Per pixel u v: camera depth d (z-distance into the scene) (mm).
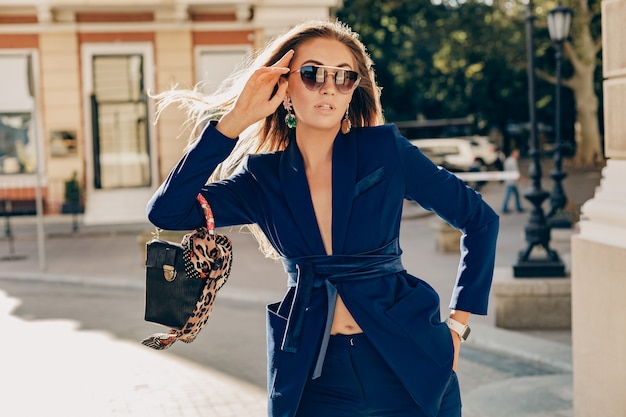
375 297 2535
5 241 18312
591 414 4668
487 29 35562
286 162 2621
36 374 6965
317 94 2570
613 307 4418
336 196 2557
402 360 2523
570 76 43438
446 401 2607
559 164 17109
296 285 2590
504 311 8312
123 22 21891
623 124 4500
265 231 2676
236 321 9352
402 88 46938
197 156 2490
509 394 5996
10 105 21703
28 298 11125
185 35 22062
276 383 2541
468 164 29531
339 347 2537
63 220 21484
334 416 2541
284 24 22172
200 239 2580
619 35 4520
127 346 8016
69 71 21797
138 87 22062
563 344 7598
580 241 4738
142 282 12109
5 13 21422
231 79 3066
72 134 21859
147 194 22031
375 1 35906
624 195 4453
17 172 21781
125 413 5863
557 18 16062
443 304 9570
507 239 16344
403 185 2619
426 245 16094
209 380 6766
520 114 49219
